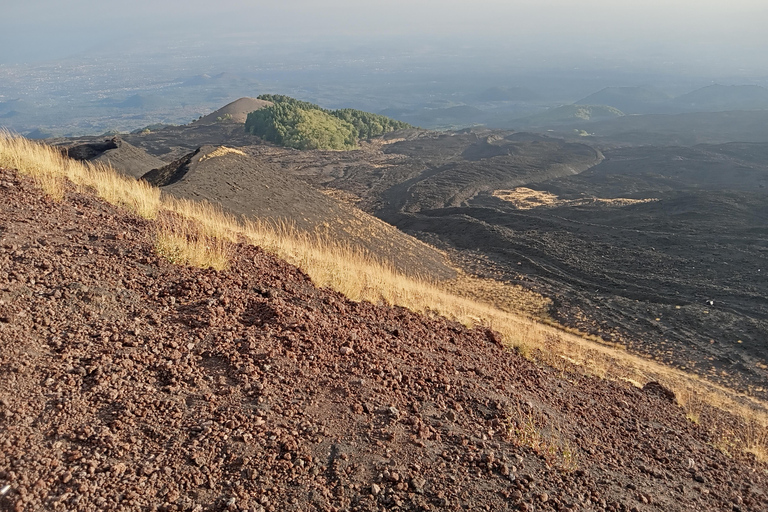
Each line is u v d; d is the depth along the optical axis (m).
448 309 12.77
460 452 4.54
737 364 27.77
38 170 9.27
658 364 27.52
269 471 3.69
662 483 5.82
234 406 4.28
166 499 3.24
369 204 95.94
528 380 7.84
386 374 5.61
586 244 57.00
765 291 40.69
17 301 4.76
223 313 5.85
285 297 7.28
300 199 37.88
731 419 11.98
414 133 198.88
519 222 72.56
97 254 6.43
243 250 9.25
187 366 4.68
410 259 40.09
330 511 3.49
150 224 8.59
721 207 71.94
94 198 9.17
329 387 5.00
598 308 36.50
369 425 4.56
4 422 3.42
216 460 3.66
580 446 5.84
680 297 40.66
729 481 6.77
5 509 2.83
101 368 4.21
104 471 3.29
